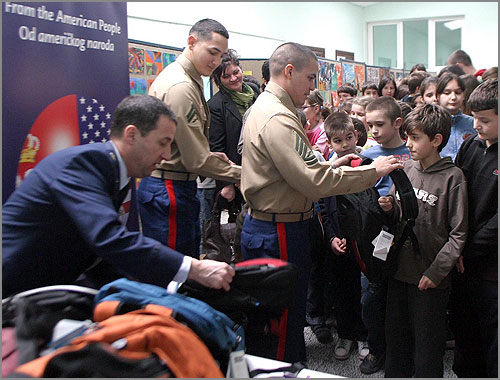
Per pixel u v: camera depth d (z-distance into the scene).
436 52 10.64
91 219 1.13
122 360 0.83
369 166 1.62
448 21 10.20
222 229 2.55
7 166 1.34
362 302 2.12
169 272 1.15
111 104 1.72
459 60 4.59
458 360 1.80
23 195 1.21
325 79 5.35
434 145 1.64
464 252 1.62
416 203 1.60
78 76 1.56
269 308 1.24
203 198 3.11
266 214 1.70
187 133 1.87
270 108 1.63
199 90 2.04
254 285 1.23
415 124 1.63
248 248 1.75
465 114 2.74
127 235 1.14
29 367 0.82
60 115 1.50
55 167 1.19
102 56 1.67
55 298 1.09
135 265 1.13
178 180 1.96
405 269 1.69
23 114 1.37
